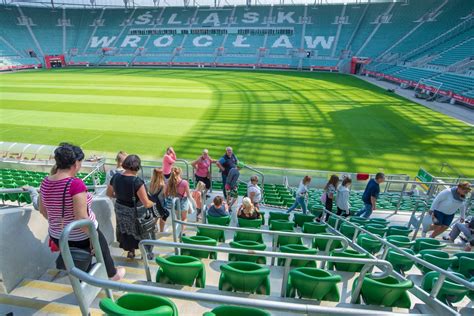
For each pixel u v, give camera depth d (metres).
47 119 21.45
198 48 57.38
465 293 3.50
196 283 3.37
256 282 3.04
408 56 42.81
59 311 2.88
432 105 26.77
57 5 76.69
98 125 20.14
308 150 16.53
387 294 3.06
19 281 3.30
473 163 15.25
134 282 3.20
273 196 11.05
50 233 2.66
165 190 5.62
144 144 16.98
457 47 36.84
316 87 34.84
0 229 3.04
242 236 5.28
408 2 52.44
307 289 3.01
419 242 5.29
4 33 57.62
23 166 13.66
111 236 4.77
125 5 66.62
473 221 6.23
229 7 62.91
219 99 27.91
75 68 55.59
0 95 29.28
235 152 16.14
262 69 52.62
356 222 7.16
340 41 52.88
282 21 58.03
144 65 57.09
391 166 14.91
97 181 11.47
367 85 37.09
